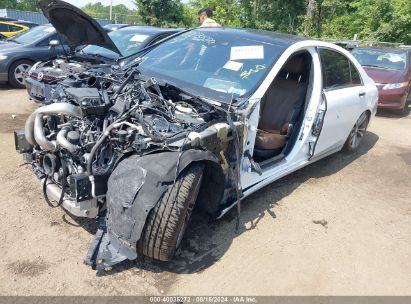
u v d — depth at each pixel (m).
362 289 3.02
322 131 4.40
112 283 2.75
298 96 4.21
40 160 3.26
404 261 3.44
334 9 25.20
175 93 3.41
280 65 3.72
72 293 2.63
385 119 8.80
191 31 4.64
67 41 4.73
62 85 3.58
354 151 5.92
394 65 9.24
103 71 4.04
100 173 2.79
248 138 3.32
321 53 4.42
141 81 3.54
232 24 27.16
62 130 2.95
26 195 3.76
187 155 2.69
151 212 2.62
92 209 2.85
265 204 4.09
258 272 3.04
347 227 3.87
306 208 4.12
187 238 3.34
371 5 22.75
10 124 5.93
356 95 5.05
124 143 2.79
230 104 3.22
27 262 2.87
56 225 3.33
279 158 3.99
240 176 3.37
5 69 8.44
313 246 3.48
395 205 4.46
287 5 26.86
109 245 2.84
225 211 3.29
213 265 3.05
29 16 30.42
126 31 7.55
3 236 3.13
